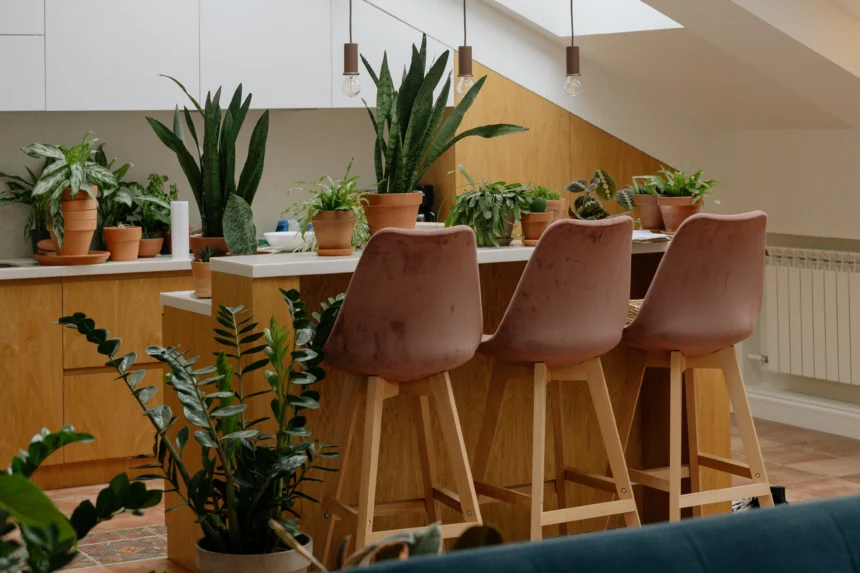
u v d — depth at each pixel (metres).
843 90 5.33
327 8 5.81
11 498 1.47
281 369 3.05
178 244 5.44
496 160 6.20
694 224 3.55
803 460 5.59
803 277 6.27
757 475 3.79
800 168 6.17
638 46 5.92
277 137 6.24
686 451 4.23
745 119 6.32
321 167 6.38
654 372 4.32
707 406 4.24
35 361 5.07
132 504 1.91
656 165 6.59
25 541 1.71
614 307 3.48
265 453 2.95
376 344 3.10
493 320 4.11
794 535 1.53
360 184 6.48
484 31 6.13
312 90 5.81
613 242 3.41
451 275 3.12
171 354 2.97
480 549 1.42
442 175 6.24
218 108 4.24
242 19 5.64
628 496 3.60
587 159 6.42
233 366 3.42
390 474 3.88
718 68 5.80
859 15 5.12
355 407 3.29
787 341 6.40
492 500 4.09
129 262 5.27
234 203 3.77
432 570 1.36
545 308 3.37
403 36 5.98
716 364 3.77
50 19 5.26
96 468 5.23
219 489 3.11
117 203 5.62
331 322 3.19
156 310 5.30
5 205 5.61
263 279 3.32
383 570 1.35
